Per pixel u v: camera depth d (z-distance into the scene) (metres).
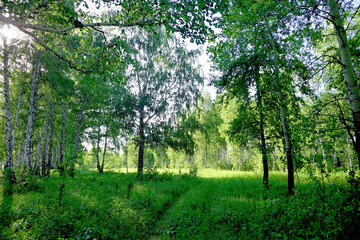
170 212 6.68
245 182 11.95
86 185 10.48
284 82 6.60
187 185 11.57
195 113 16.42
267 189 8.45
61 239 3.62
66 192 7.57
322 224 4.02
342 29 4.19
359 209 3.55
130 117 14.05
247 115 10.16
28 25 3.83
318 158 4.68
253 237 4.35
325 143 4.65
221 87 8.51
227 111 20.23
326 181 8.76
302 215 4.45
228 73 7.72
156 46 14.83
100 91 15.00
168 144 15.50
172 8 4.31
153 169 15.23
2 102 19.17
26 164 11.53
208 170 26.61
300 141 4.98
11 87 16.61
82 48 6.20
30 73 13.30
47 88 14.43
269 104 9.30
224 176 16.78
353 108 3.96
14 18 3.88
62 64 11.60
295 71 6.32
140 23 4.75
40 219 4.44
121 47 5.85
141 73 15.11
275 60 7.36
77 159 6.44
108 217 5.24
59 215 4.85
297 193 6.32
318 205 4.75
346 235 3.48
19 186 7.95
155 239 4.64
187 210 6.27
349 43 5.51
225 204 6.71
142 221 5.34
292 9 4.96
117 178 14.58
